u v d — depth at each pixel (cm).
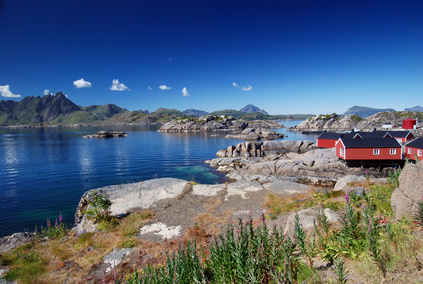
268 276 655
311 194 2373
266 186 2803
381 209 1080
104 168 5609
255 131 15138
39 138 14462
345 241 738
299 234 723
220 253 719
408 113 19725
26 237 1884
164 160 6675
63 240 1755
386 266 577
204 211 2128
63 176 4828
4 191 3803
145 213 2112
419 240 639
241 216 1950
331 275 623
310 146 8219
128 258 1404
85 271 1298
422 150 4544
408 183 873
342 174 4603
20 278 1223
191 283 706
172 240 1606
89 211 1986
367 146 4812
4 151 8469
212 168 5678
